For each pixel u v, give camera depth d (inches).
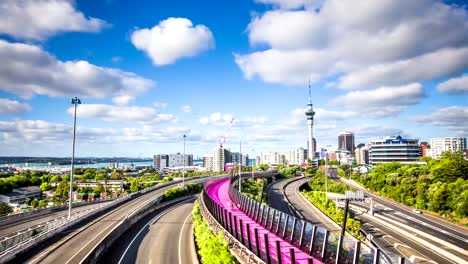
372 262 821.9
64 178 7583.7
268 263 1055.6
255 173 6569.9
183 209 3476.9
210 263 1221.1
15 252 1466.5
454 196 3452.3
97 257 1630.2
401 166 5738.2
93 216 2652.6
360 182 6215.6
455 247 2405.3
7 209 3909.9
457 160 4178.2
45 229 1978.3
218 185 4303.6
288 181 6879.9
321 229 1062.4
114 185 7140.8
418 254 2235.5
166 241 2018.9
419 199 3998.5
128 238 2126.0
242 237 1325.0
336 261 940.6
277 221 1395.2
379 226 3129.9
